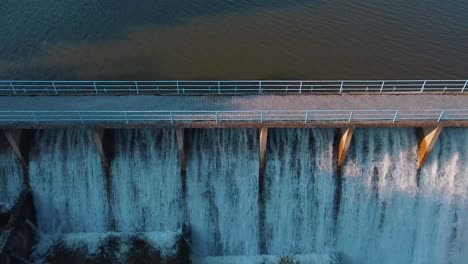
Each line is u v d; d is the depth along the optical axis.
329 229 32.22
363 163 30.95
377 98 31.16
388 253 32.84
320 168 30.88
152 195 31.42
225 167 30.75
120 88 39.34
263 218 31.88
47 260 29.91
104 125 27.64
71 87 39.16
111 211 31.91
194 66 41.62
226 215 31.77
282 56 43.03
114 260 29.89
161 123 27.73
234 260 32.31
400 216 31.88
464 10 51.69
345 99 31.00
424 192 31.34
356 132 30.72
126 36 46.25
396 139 30.84
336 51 43.78
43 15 49.62
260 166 30.50
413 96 31.52
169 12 51.00
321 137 30.62
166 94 31.58
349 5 52.81
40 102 30.41
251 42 45.12
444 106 30.19
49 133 30.67
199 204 31.47
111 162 30.77
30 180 31.16
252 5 52.69
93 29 47.38
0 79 40.09
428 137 29.67
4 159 30.89
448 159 31.03
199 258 32.50
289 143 30.72
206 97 31.22
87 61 42.41
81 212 31.98
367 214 31.78
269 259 32.31
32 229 31.06
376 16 50.28
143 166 30.89
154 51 43.88
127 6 52.12
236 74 40.62
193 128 30.38
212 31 47.16
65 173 30.98
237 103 30.31
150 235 31.61
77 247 30.92
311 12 51.19
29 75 40.50
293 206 31.55
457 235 32.16
